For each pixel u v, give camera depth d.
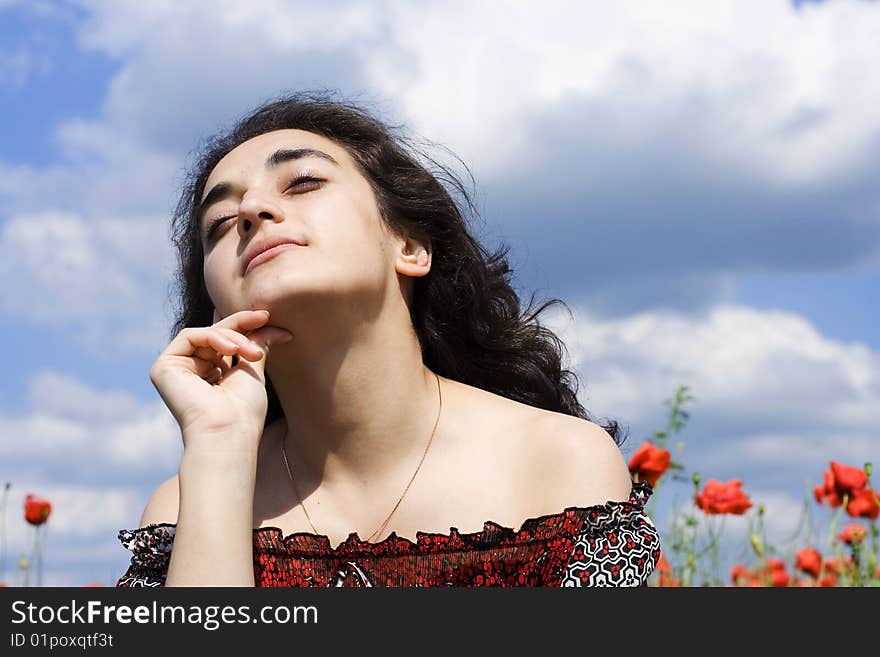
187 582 3.23
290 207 3.48
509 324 4.35
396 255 3.76
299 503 3.67
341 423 3.53
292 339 3.44
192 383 3.43
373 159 3.85
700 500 6.88
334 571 3.51
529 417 3.61
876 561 6.35
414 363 3.60
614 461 3.51
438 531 3.47
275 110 4.24
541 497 3.46
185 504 3.28
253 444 3.38
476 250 4.14
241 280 3.48
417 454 3.56
